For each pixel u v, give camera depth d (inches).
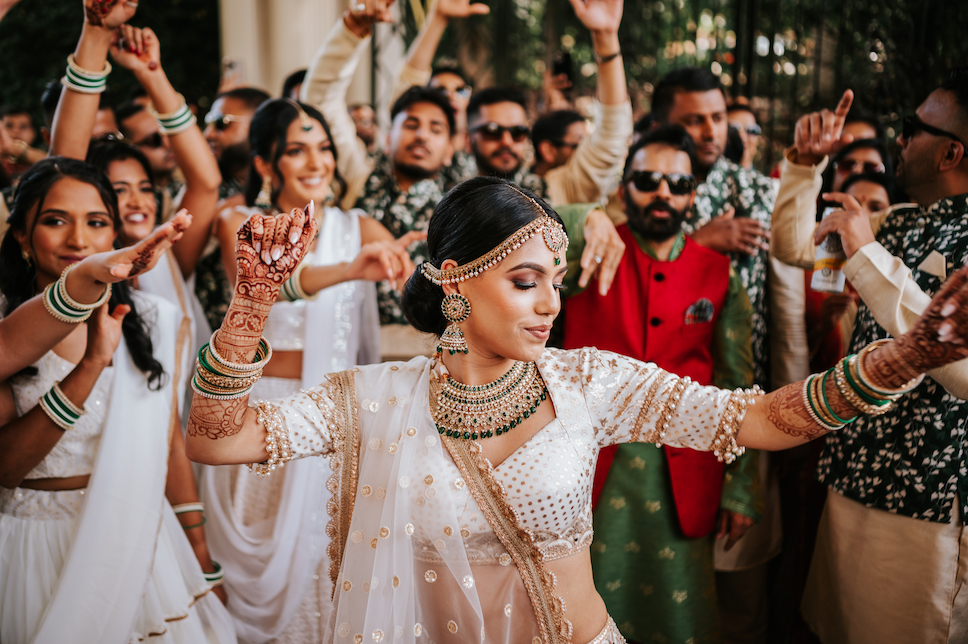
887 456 83.2
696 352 100.5
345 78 147.6
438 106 132.6
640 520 97.0
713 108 121.4
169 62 312.0
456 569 56.7
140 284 106.6
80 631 76.0
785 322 113.5
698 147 121.8
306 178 113.9
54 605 75.4
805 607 98.5
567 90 205.2
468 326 57.7
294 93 177.0
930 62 170.1
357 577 58.4
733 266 110.7
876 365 52.3
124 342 82.8
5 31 299.0
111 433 79.9
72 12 302.7
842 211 82.1
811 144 95.9
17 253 82.2
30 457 73.9
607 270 96.3
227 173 154.7
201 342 115.5
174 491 91.5
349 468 59.8
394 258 92.4
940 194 83.5
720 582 115.7
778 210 101.9
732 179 124.0
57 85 132.0
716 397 58.6
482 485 57.3
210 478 105.4
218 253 119.5
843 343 122.9
